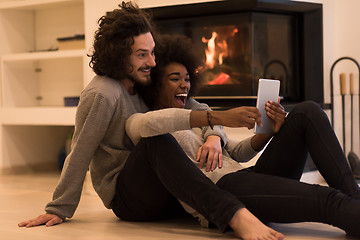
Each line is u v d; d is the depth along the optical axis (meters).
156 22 3.61
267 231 1.67
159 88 2.10
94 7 3.72
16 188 3.49
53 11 4.39
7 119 4.26
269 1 3.39
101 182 2.06
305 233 1.89
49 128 4.64
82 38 3.97
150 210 2.05
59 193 2.07
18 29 4.41
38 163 4.55
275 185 1.77
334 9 3.80
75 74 4.33
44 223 2.11
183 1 3.48
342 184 1.76
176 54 2.12
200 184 1.73
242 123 1.72
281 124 1.91
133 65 1.96
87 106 1.93
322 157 1.80
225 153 2.12
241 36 3.48
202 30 3.56
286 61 3.64
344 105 3.79
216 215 1.69
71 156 1.98
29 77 4.45
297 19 3.68
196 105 2.22
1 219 2.31
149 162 1.88
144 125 1.80
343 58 3.68
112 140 2.00
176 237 1.86
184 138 2.00
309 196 1.70
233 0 3.37
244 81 3.49
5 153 4.34
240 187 1.82
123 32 1.92
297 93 3.71
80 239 1.86
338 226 1.67
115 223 2.13
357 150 3.80
